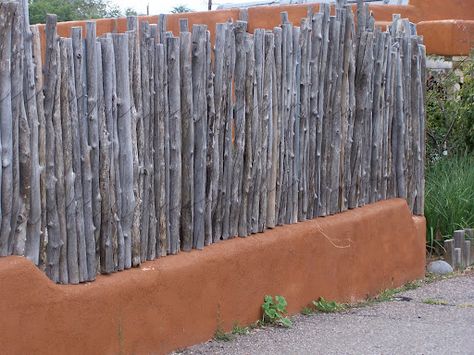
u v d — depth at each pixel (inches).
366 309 339.3
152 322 279.4
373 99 363.6
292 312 325.1
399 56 374.9
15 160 249.4
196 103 295.0
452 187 426.3
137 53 277.0
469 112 472.4
